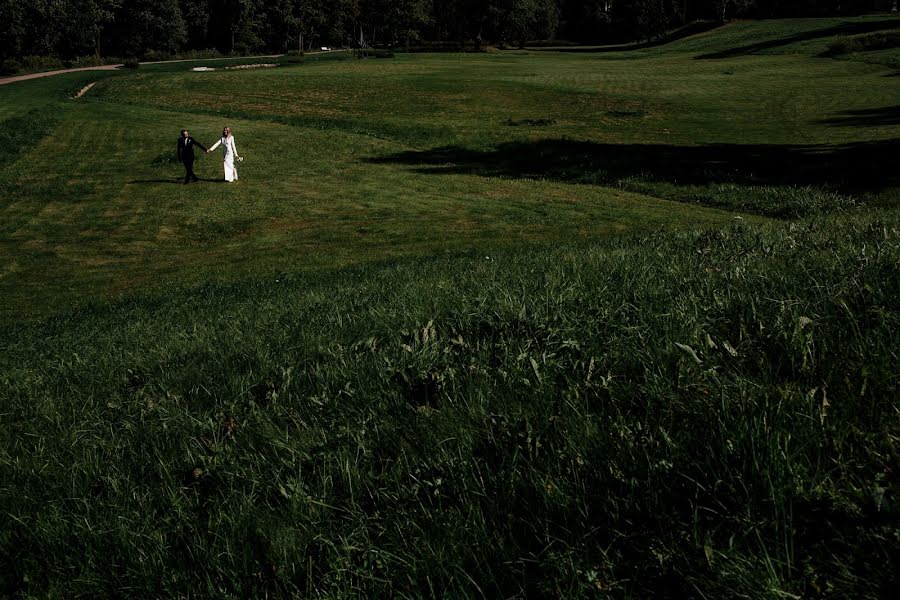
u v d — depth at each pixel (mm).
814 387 2176
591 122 41844
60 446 3527
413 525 2006
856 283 3162
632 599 1507
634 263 5590
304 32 141625
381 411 2988
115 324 10391
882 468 1688
